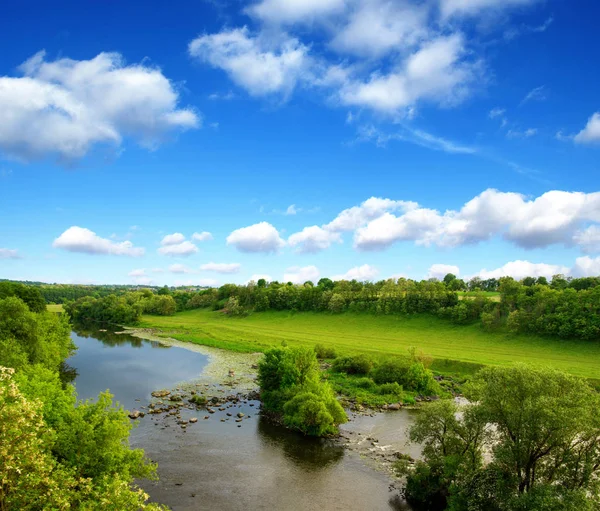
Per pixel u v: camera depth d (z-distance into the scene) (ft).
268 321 605.73
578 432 88.94
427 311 524.11
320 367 310.65
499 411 100.83
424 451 121.70
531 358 331.57
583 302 388.37
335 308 594.24
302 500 117.50
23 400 57.67
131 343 418.31
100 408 98.84
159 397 216.33
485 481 98.73
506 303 459.32
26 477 57.77
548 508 81.30
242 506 113.29
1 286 327.67
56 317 299.17
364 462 143.74
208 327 548.72
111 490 69.51
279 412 190.19
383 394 236.43
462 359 320.09
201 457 143.95
